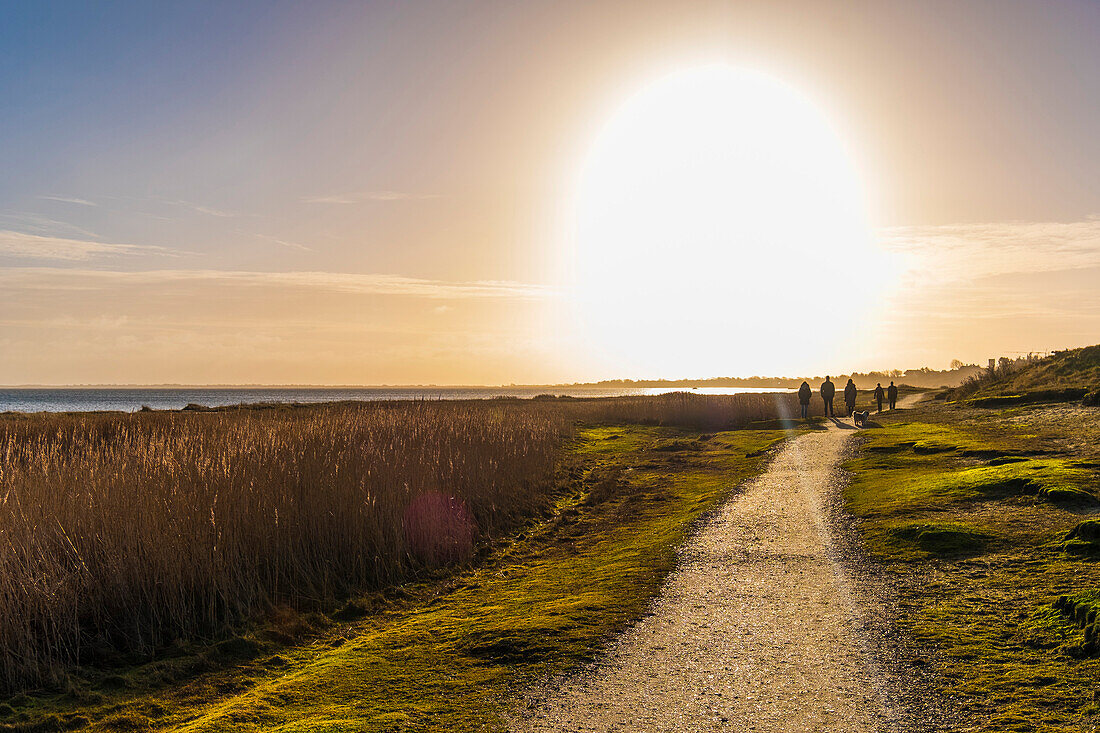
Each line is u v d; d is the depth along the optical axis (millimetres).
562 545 15781
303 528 14188
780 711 6414
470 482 18625
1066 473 14883
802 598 9609
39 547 11117
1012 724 5793
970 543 11211
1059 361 42969
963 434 25031
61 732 7918
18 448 18938
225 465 14930
